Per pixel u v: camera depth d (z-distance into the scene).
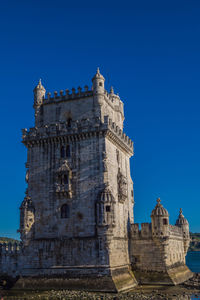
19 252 53.19
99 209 48.59
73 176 52.28
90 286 46.84
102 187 50.31
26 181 55.25
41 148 55.53
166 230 54.75
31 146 56.28
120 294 44.62
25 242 51.81
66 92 57.56
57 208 52.00
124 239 54.69
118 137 56.66
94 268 47.59
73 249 49.34
